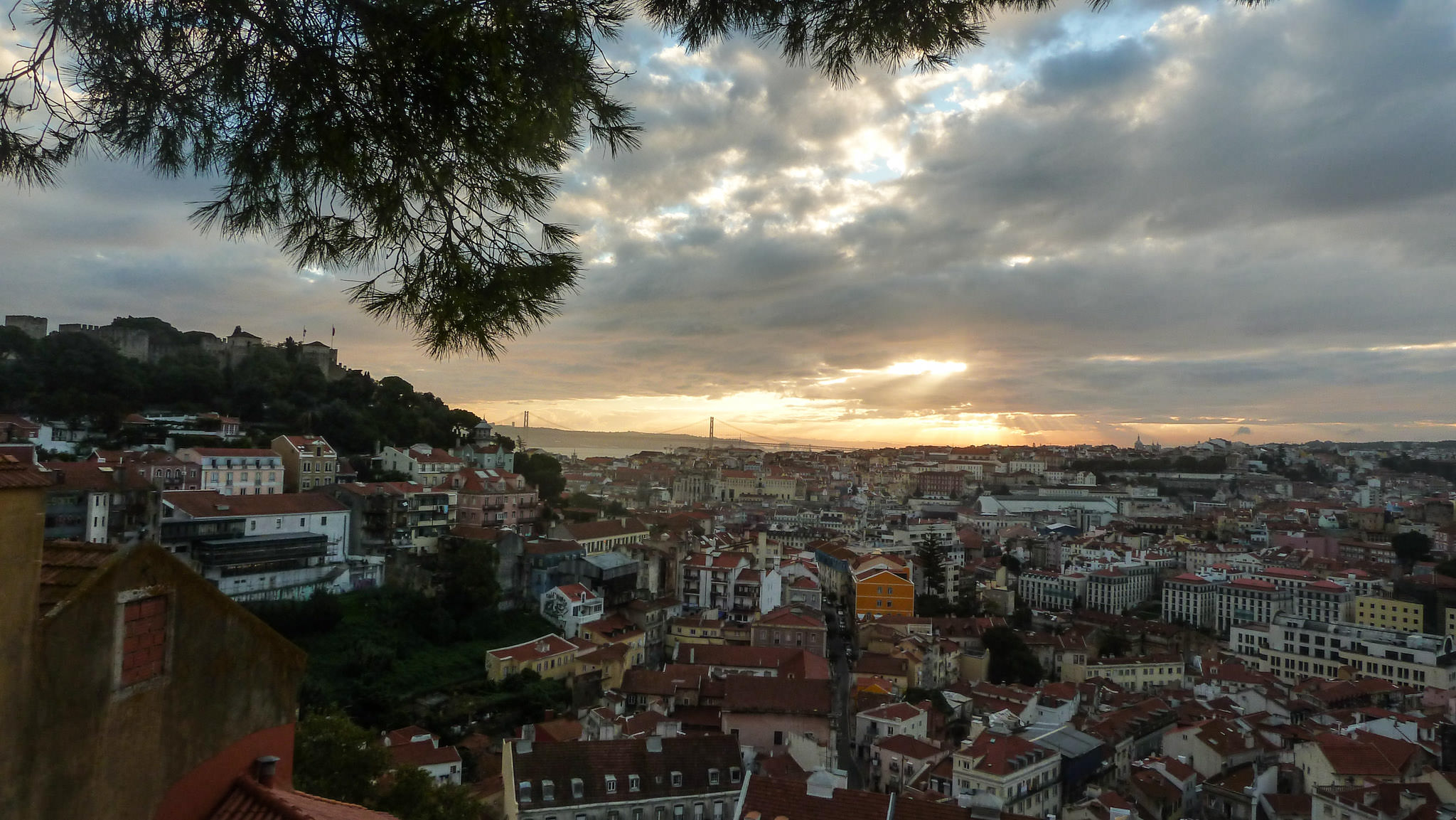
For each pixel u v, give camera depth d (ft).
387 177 31.71
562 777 197.57
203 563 315.99
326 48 29.45
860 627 485.97
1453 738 292.40
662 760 206.39
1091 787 288.51
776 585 506.48
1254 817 267.39
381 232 32.81
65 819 31.86
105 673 33.81
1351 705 409.69
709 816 202.80
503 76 29.07
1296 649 511.81
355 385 615.57
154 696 36.29
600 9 30.48
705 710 310.45
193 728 38.42
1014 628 575.79
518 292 32.71
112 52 29.25
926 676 421.18
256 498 352.49
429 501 434.71
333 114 30.68
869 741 322.34
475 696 317.22
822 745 267.39
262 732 42.91
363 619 343.67
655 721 270.46
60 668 31.83
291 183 32.09
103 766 33.65
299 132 30.58
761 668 357.41
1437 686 448.65
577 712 320.70
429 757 242.78
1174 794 273.95
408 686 314.14
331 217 32.94
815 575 592.19
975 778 257.96
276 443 456.45
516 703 315.58
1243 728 327.88
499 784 230.48
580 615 405.59
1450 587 586.04
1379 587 620.49
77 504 293.64
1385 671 471.21
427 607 354.13
